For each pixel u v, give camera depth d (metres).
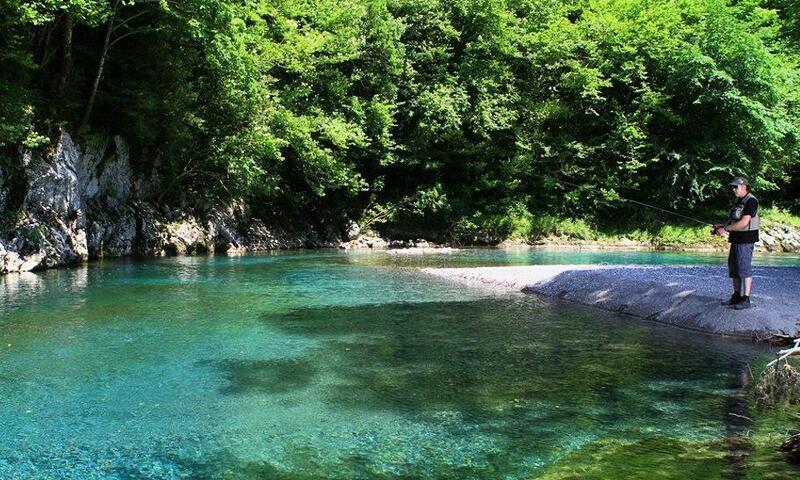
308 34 27.05
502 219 30.84
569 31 31.86
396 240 30.05
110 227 20.52
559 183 32.09
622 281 11.96
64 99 18.42
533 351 7.81
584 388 6.24
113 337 8.47
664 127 32.31
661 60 31.80
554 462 4.42
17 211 15.84
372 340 8.43
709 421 5.26
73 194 17.95
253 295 12.48
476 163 31.12
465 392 6.13
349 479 4.20
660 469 4.23
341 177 26.94
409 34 30.89
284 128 24.59
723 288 10.75
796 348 6.16
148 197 22.75
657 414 5.46
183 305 11.16
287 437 4.96
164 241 22.25
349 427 5.18
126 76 20.59
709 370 6.91
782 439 4.80
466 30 31.48
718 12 31.00
